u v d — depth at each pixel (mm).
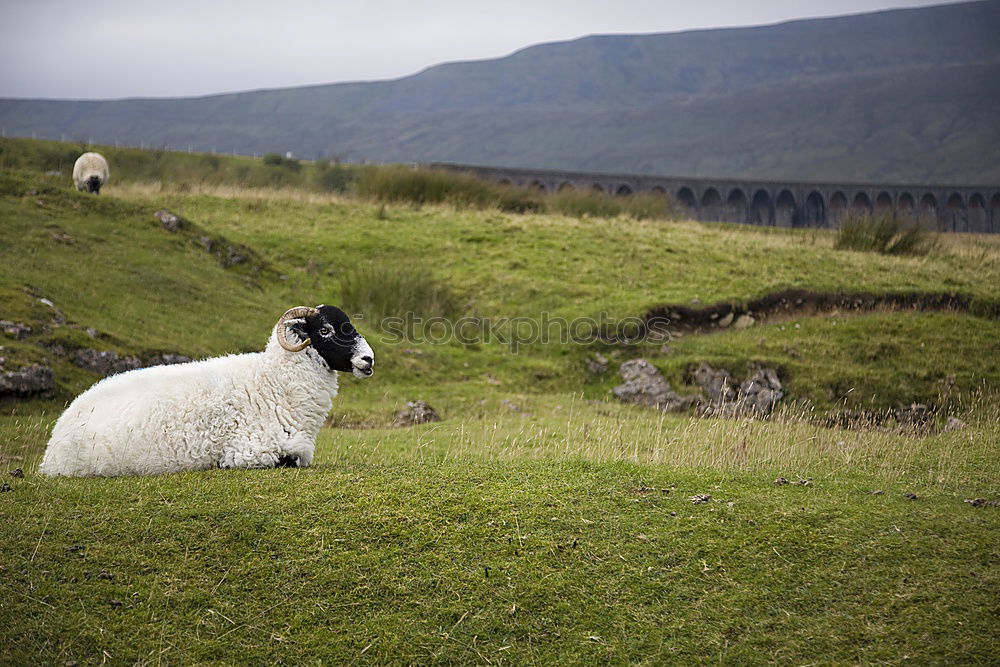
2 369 11070
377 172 31609
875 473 8695
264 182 34688
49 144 60594
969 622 5398
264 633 5195
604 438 11391
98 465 6973
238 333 15617
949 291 19406
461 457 9227
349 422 12836
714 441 10703
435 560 5879
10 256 15586
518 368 16938
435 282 20625
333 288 20297
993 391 15070
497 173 61500
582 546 6125
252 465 7273
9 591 5180
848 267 21844
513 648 5238
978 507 6988
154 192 27438
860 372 15648
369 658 5102
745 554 6113
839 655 5211
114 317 14461
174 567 5570
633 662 5160
